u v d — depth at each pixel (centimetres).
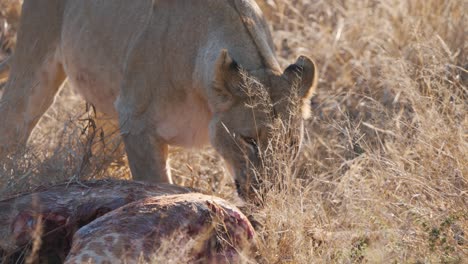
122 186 845
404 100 1212
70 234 802
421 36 1366
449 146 1012
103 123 1184
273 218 862
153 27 1020
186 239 737
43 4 1189
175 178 1176
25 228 802
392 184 981
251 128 928
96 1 1125
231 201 1055
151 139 1023
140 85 1020
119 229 715
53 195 834
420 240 845
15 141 1175
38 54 1191
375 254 793
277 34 1538
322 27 1517
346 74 1404
